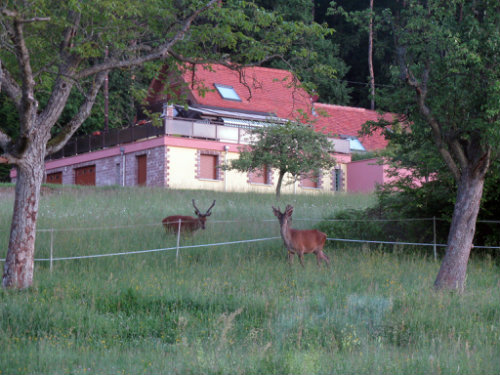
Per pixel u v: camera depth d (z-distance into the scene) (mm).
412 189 21578
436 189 21250
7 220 22953
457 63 15695
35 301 13414
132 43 18000
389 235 22812
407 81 16188
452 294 14625
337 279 16281
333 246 22047
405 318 12336
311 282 16125
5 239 20062
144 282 15570
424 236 22188
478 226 22125
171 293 14375
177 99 19656
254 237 22000
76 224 22797
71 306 13133
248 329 12219
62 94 15680
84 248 19422
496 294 14938
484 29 15930
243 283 15602
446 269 15984
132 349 11195
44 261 18281
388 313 12711
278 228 23047
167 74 20922
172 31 18516
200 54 18703
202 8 16797
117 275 16766
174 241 20922
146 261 18625
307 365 9484
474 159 16172
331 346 11039
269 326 11844
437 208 21891
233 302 13680
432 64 16359
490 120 15375
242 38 17516
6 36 15086
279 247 21062
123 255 19047
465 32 15875
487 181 19797
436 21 16484
